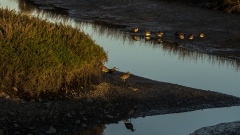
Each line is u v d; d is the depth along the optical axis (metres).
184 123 16.05
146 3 46.06
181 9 42.94
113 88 18.16
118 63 24.50
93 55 18.88
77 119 15.45
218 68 24.42
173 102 17.72
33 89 16.17
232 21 37.59
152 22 38.25
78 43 19.28
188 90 18.94
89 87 17.86
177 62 25.45
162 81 21.30
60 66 17.17
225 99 18.44
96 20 39.72
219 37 32.09
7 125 14.09
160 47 29.41
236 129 15.08
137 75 22.11
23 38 18.00
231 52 28.53
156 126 15.70
